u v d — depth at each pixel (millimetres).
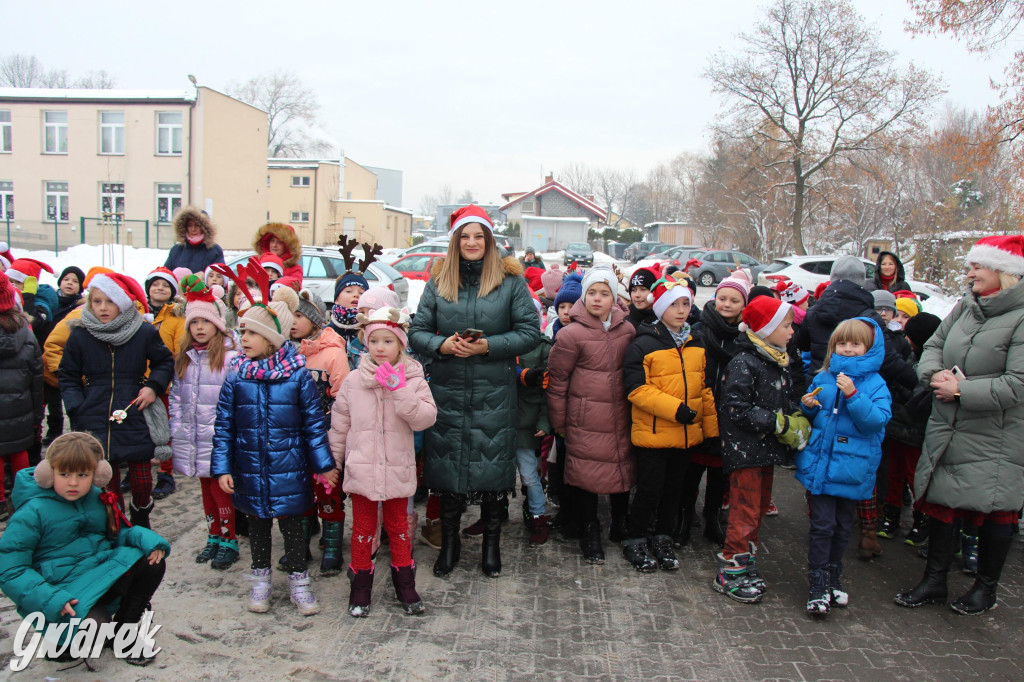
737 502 3732
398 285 13172
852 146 29656
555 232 55000
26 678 2766
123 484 5090
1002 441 3438
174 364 4117
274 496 3305
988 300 3467
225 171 28250
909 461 4473
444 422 3795
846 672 3062
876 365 3518
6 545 2721
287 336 3479
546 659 3107
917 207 25656
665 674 3014
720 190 40438
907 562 4324
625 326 4180
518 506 5211
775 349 3697
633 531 4156
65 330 5195
